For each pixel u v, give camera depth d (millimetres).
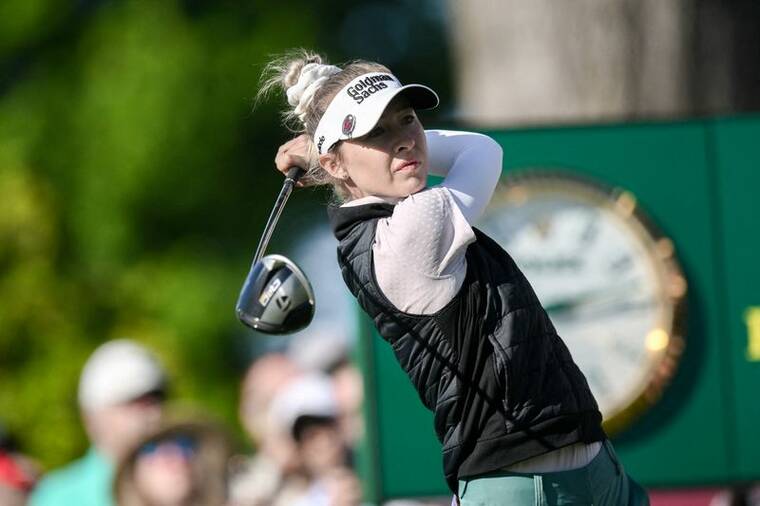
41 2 44719
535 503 13672
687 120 21672
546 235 21453
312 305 13805
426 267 13367
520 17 24156
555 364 13727
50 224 43312
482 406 13617
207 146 43000
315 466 25328
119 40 43406
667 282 21484
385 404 21000
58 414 42531
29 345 43125
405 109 13859
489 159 14484
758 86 24047
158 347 42375
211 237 43906
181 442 21391
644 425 21578
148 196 43156
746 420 21625
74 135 43562
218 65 43000
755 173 21672
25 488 23484
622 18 23875
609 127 21562
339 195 14539
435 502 23969
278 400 26188
